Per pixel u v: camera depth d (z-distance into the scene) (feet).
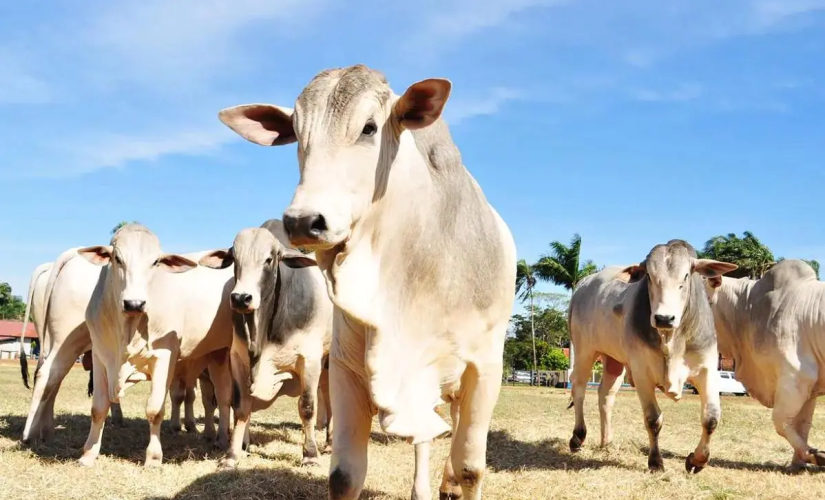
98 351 23.57
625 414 46.68
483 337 12.50
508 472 23.90
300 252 25.32
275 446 28.81
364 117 10.15
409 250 11.12
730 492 21.15
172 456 25.61
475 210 12.45
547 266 116.67
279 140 11.88
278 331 24.39
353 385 11.91
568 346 178.91
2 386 55.67
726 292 29.76
